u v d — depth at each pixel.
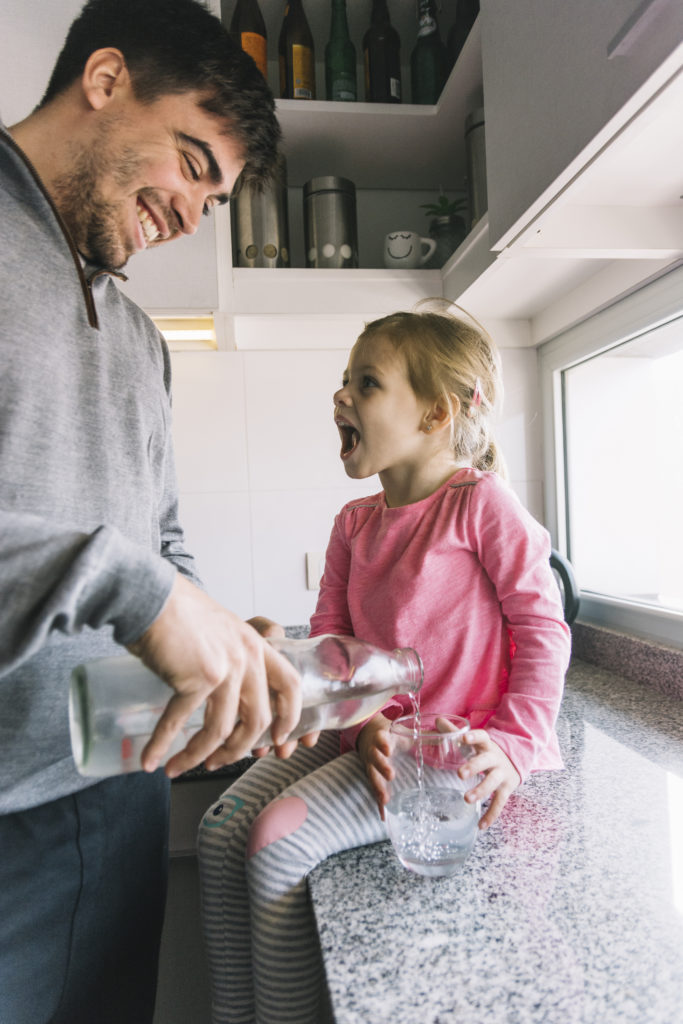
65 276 0.65
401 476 0.93
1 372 0.58
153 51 0.62
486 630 0.80
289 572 1.45
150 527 0.79
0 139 0.58
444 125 1.34
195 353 1.42
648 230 0.95
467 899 0.52
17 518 0.40
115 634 0.41
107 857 0.71
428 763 0.59
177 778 1.15
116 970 0.75
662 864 0.56
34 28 1.02
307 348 1.45
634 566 1.33
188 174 0.69
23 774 0.60
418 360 0.90
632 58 0.61
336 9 1.40
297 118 1.30
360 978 0.43
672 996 0.41
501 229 0.94
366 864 0.61
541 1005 0.40
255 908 0.62
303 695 0.55
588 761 0.80
